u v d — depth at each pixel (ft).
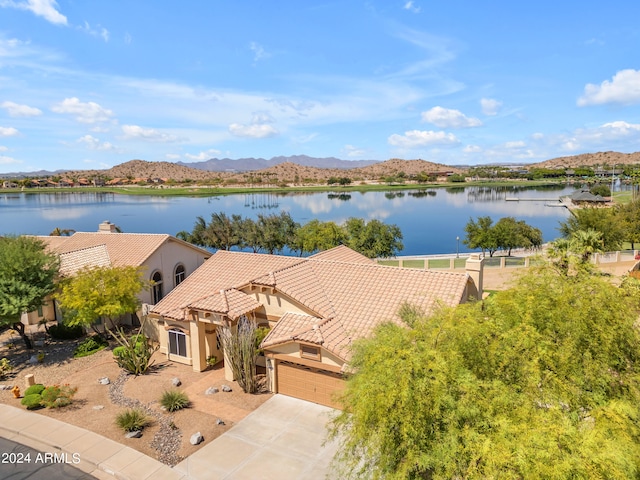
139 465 51.24
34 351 88.17
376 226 164.66
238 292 81.51
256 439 56.95
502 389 33.99
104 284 87.40
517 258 155.33
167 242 112.88
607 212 152.25
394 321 68.23
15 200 646.74
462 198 563.07
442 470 31.78
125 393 69.67
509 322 42.01
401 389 33.27
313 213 409.08
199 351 77.92
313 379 66.74
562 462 26.63
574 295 40.60
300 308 75.61
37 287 85.30
